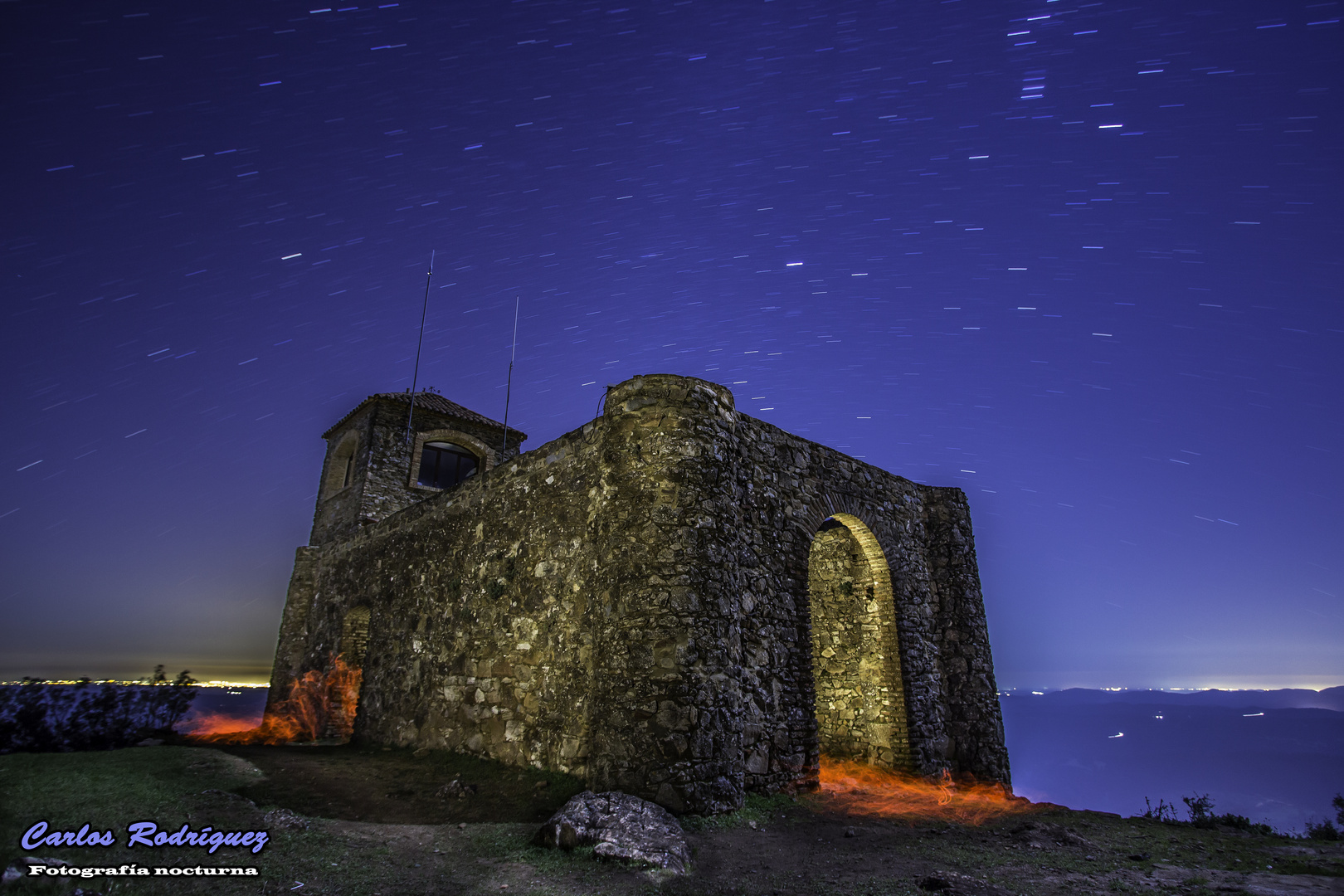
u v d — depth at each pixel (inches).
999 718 450.6
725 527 308.0
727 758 270.4
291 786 294.4
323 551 664.4
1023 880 198.1
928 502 495.2
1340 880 191.0
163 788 253.6
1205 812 320.2
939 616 467.2
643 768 257.6
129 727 397.1
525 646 350.0
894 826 276.2
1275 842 253.0
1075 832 266.5
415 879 193.5
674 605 280.5
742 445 366.0
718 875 203.3
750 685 323.6
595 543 318.3
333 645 571.5
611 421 320.2
